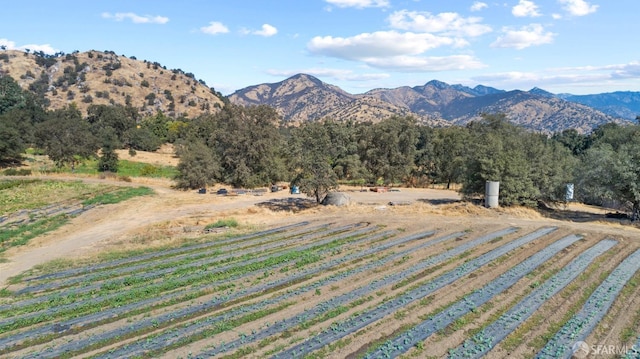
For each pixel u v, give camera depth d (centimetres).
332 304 1644
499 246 2472
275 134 5978
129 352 1305
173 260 2317
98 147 8031
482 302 1644
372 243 2584
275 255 2348
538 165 3878
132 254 2459
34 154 8500
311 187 3741
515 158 3791
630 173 3127
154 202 4316
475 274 1980
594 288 1788
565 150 4659
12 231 3053
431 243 2558
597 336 1364
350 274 1995
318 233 2883
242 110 6056
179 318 1566
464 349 1283
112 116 11331
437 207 3834
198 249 2539
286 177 6066
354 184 6378
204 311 1623
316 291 1772
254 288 1853
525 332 1403
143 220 3459
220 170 5834
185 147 6794
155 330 1476
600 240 2597
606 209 4088
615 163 3238
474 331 1410
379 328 1421
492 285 1822
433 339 1354
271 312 1584
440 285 1838
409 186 6406
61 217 3569
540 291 1750
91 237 2908
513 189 3662
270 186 5859
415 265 2125
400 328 1431
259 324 1474
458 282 1873
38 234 2995
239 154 5838
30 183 5325
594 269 2038
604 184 3350
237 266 2153
